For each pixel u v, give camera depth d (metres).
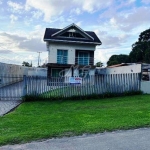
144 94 13.28
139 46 52.56
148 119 6.29
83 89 12.60
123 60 57.25
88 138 4.71
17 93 13.27
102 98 12.52
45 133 5.02
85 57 27.72
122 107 8.77
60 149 4.10
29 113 7.98
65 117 7.00
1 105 10.31
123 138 4.67
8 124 6.09
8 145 4.34
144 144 4.27
